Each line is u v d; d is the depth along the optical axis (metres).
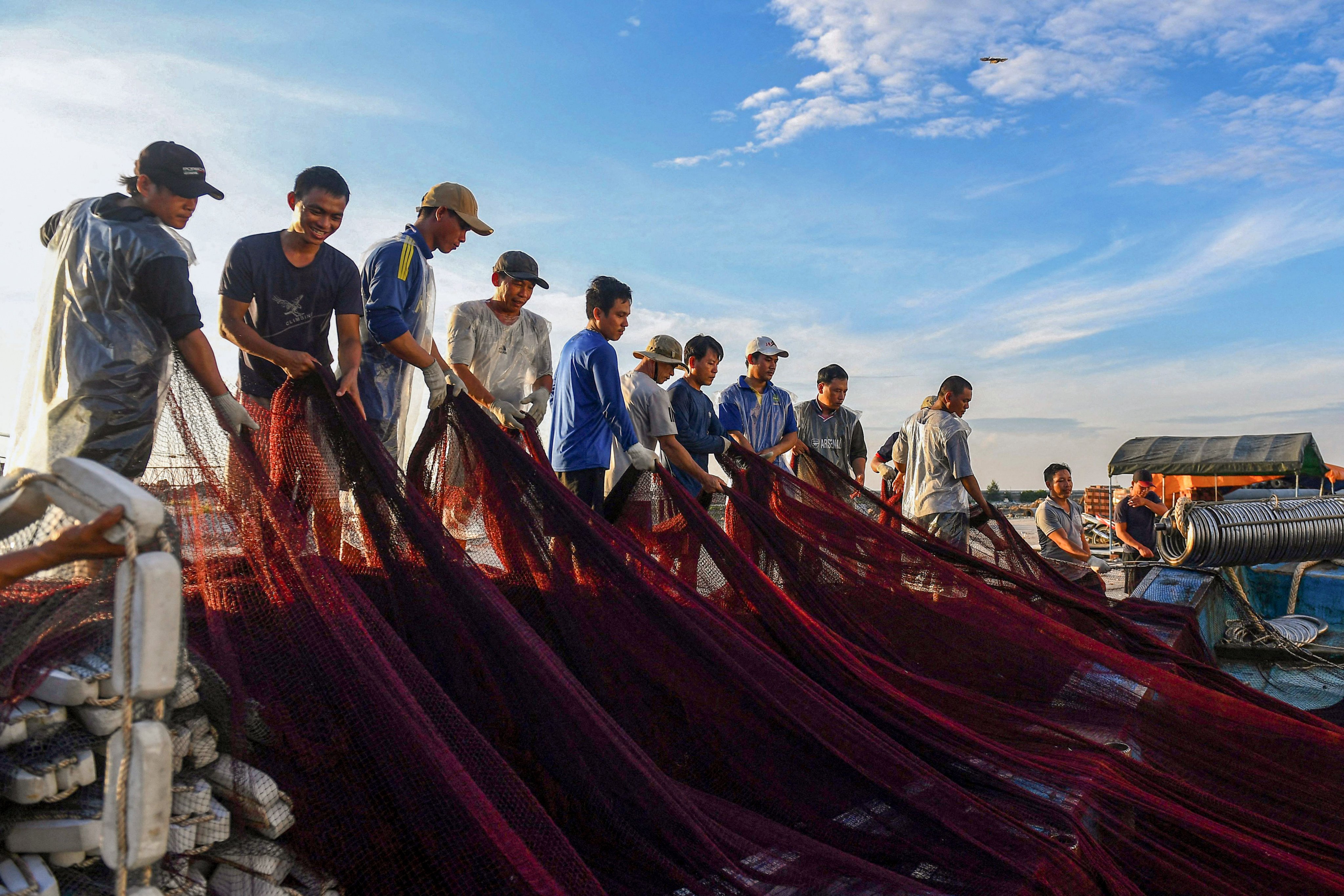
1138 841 3.48
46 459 2.95
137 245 2.91
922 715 3.80
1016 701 4.82
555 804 2.72
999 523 7.46
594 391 5.26
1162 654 5.91
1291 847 3.72
